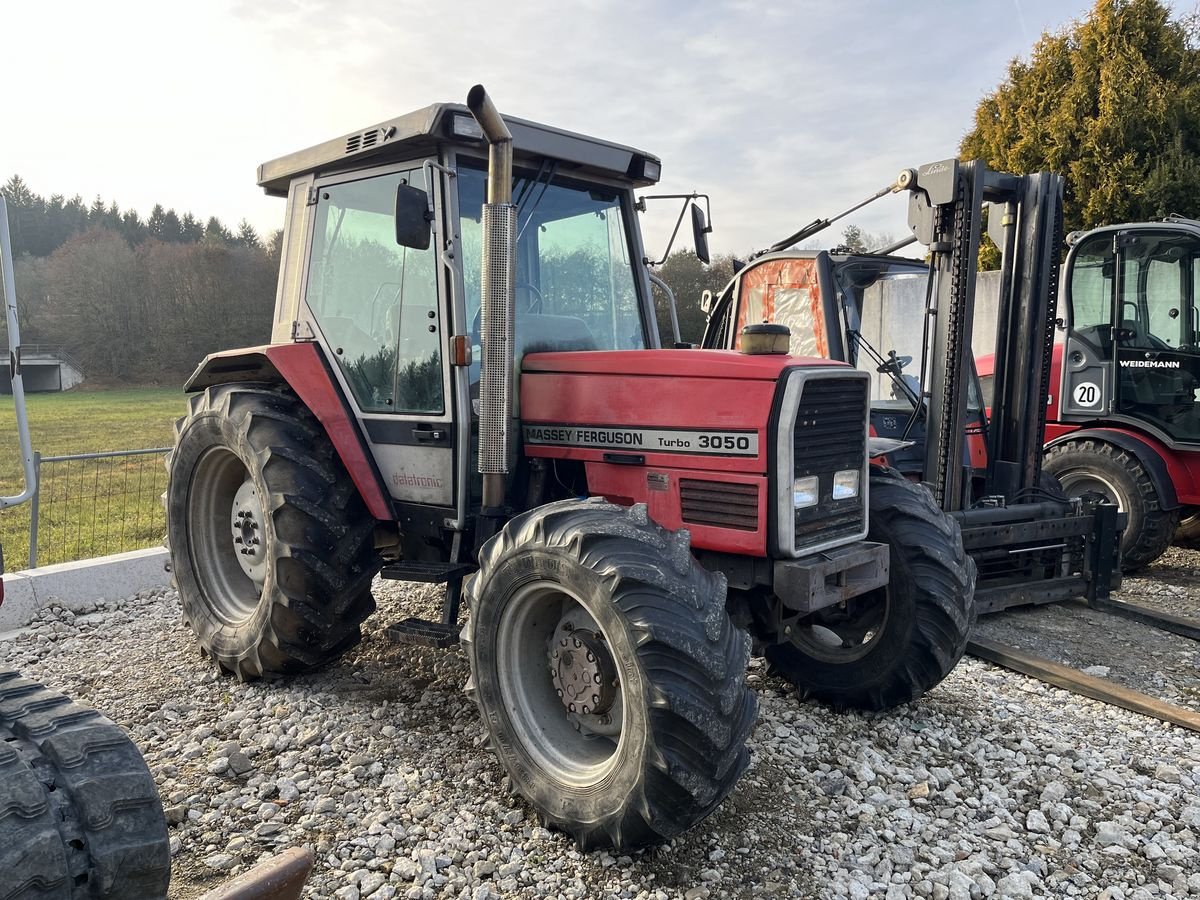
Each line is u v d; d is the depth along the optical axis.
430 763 3.16
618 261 4.16
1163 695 4.12
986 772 3.23
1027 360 5.34
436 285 3.56
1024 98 16.58
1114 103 14.93
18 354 2.15
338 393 3.89
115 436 15.52
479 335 3.58
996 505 5.22
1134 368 6.29
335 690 3.85
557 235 3.89
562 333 3.83
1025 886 2.52
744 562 3.11
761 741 3.41
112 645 4.55
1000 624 5.09
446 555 3.79
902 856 2.64
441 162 3.46
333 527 3.69
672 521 3.19
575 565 2.55
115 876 1.58
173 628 4.83
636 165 4.01
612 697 2.69
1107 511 5.28
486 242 3.20
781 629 3.56
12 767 1.53
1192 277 6.02
